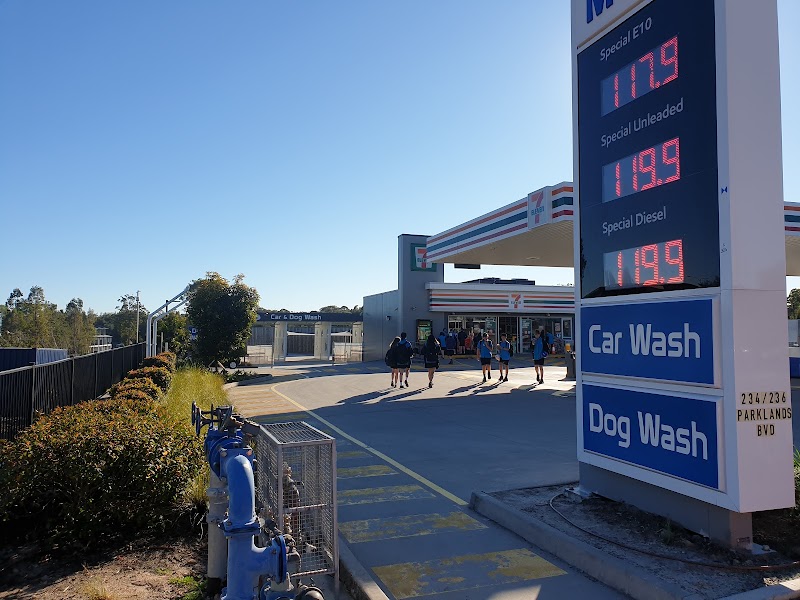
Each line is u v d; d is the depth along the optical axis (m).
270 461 4.69
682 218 5.20
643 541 5.14
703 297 4.93
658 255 5.45
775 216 4.87
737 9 4.88
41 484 5.11
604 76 6.23
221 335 24.91
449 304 35.38
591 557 4.86
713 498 4.80
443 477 7.97
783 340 4.79
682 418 5.11
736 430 4.63
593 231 6.33
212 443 4.34
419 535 5.77
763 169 4.86
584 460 6.38
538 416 13.19
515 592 4.55
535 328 38.06
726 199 4.77
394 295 35.88
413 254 35.22
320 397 16.97
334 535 4.47
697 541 5.05
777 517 5.72
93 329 74.19
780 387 4.76
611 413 5.98
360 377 23.17
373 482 7.74
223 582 4.33
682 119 5.25
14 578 4.59
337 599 4.54
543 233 17.91
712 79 4.95
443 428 11.76
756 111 4.87
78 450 5.24
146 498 5.34
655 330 5.43
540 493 6.76
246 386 20.56
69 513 5.07
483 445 10.07
